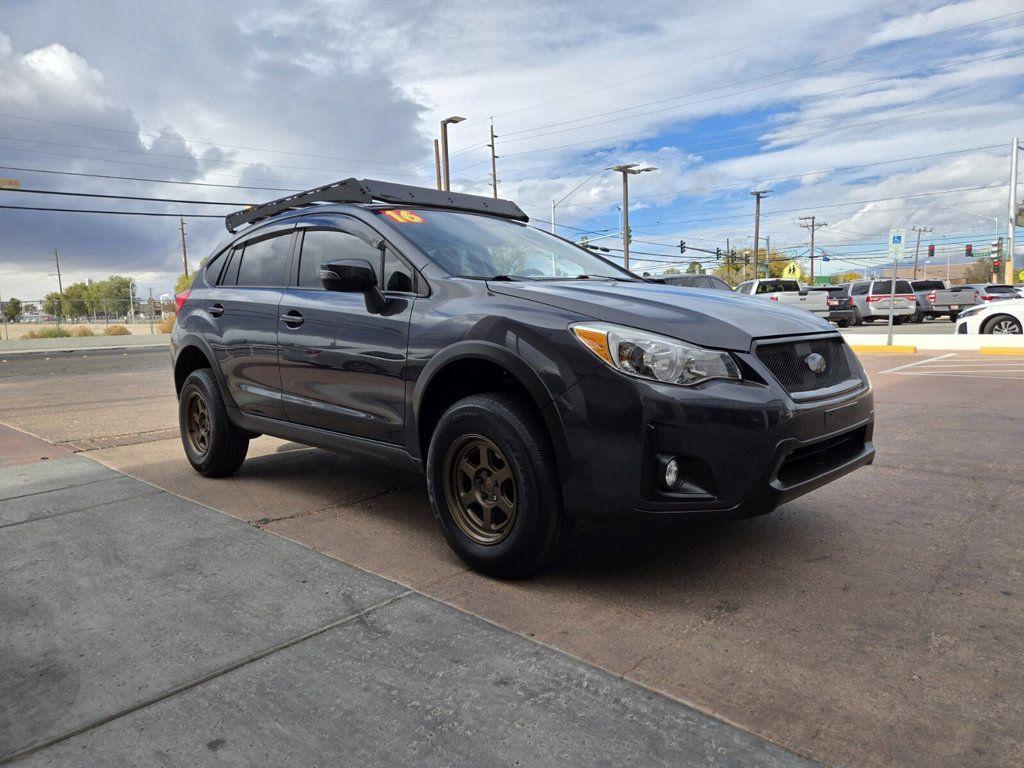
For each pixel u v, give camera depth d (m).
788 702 1.97
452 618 2.50
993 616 2.48
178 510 3.79
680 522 2.48
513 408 2.71
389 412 3.20
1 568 2.99
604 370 2.51
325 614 2.53
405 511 3.76
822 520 3.55
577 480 2.56
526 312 2.76
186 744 1.81
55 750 1.79
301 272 3.85
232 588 2.76
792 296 26.64
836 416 2.78
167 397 9.30
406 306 3.15
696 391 2.45
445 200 4.16
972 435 5.55
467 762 1.73
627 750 1.77
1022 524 3.43
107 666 2.20
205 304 4.44
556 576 2.88
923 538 3.27
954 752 1.75
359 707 1.96
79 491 4.20
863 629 2.40
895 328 24.47
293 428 3.80
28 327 39.66
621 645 2.30
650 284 3.61
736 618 2.49
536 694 2.02
